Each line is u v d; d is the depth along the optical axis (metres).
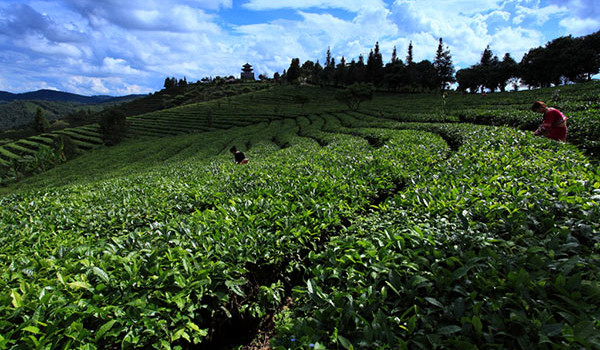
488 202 4.15
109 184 11.97
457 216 3.84
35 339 2.48
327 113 74.56
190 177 11.44
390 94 110.06
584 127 11.57
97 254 3.94
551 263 2.75
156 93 195.50
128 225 6.28
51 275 3.49
